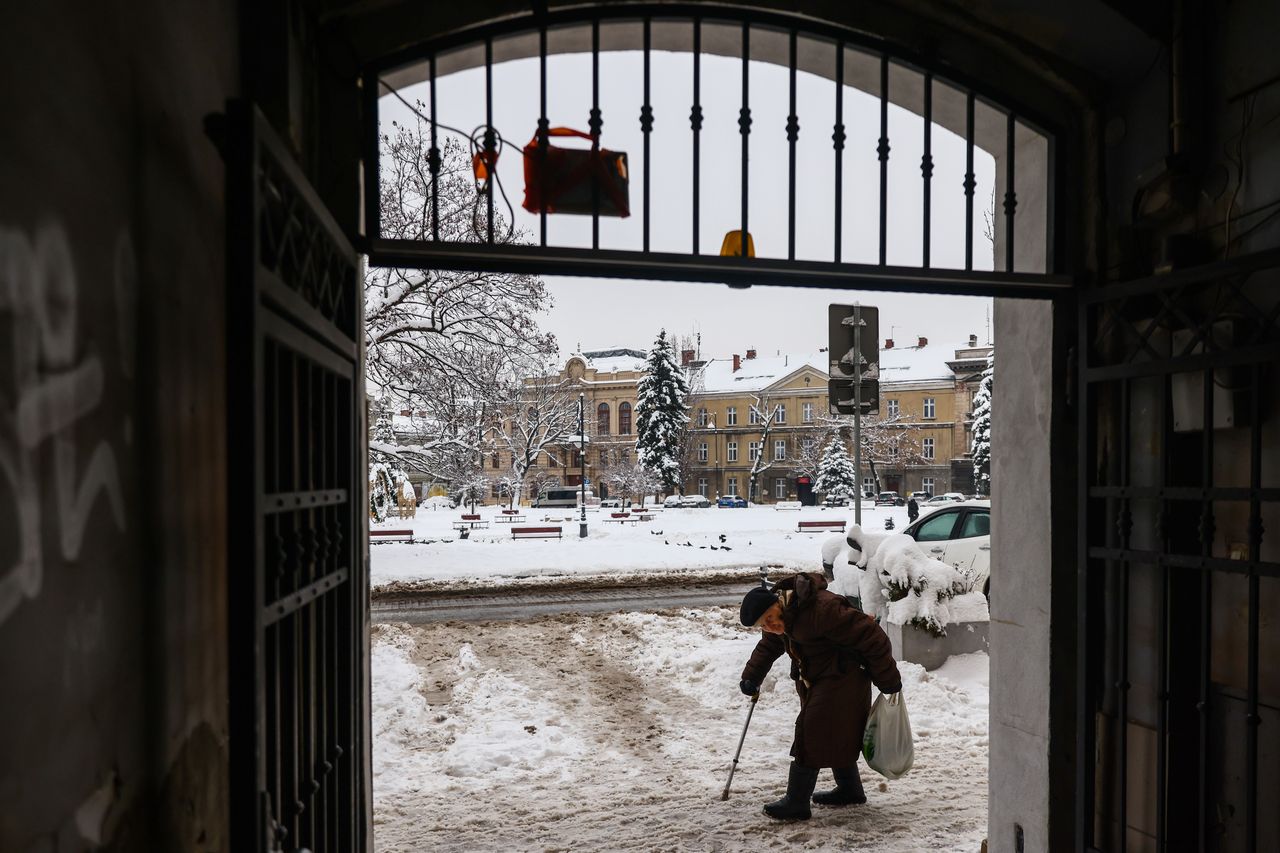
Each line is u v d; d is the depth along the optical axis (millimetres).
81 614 1188
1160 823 2674
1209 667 2492
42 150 1086
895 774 4219
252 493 1444
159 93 1501
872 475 60906
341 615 2367
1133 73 2914
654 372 55688
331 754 2256
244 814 1437
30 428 1058
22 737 1024
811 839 3990
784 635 4348
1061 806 3137
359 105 2531
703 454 67875
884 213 2848
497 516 39469
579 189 2664
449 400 15070
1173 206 2721
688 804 4492
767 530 27891
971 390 59844
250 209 1452
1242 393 2531
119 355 1324
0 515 986
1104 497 2979
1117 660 3002
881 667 4164
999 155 3490
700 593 12531
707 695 6676
